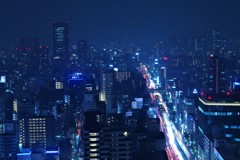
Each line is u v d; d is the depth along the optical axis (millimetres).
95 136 199250
